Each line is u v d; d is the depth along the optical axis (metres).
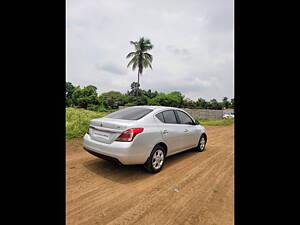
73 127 6.88
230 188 2.82
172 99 34.91
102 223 1.88
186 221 1.95
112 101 39.91
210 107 38.53
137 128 3.03
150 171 3.29
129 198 2.42
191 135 4.52
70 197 2.39
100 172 3.34
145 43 34.62
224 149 5.70
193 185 2.90
